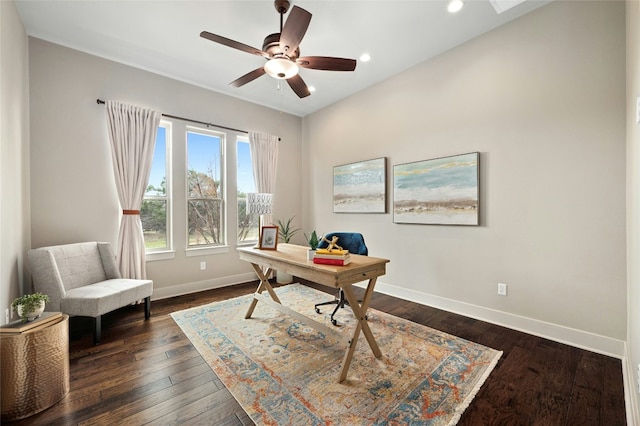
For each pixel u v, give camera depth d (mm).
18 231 2408
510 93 2660
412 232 3496
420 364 2062
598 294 2229
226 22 2645
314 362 2100
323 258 2068
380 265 2150
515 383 1843
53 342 1670
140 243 3377
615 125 2139
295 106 4770
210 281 4086
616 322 2158
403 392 1754
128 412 1599
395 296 3684
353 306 2002
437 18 2598
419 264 3430
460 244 3049
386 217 3797
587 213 2268
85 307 2389
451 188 3068
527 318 2590
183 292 3820
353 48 3064
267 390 1783
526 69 2559
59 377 1694
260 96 4355
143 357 2178
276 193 4875
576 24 2297
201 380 1890
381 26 2699
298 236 5160
